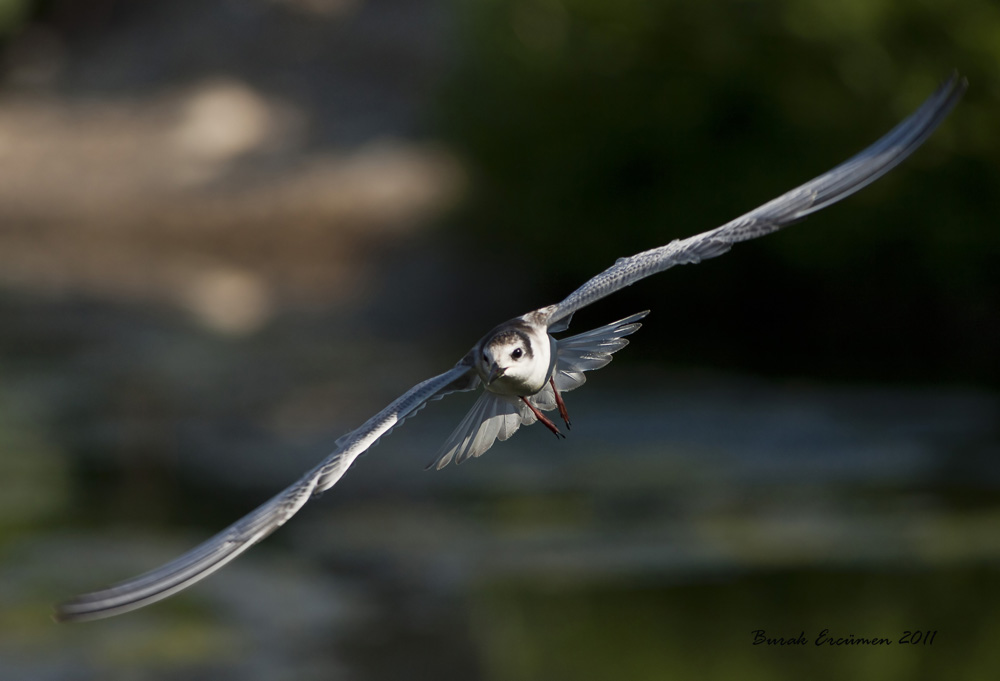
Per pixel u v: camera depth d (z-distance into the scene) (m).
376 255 31.89
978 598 11.77
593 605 11.88
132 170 39.44
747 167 23.30
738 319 25.08
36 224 36.97
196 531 14.38
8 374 22.75
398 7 46.69
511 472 16.78
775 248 23.23
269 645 11.14
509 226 27.45
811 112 22.39
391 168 35.66
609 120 24.41
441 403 20.72
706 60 23.12
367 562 13.45
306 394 21.02
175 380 22.12
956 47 21.08
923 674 10.26
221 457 17.73
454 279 28.95
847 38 21.23
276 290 30.30
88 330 26.50
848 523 14.16
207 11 49.31
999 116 21.05
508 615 11.92
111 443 18.45
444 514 15.06
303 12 46.69
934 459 16.47
